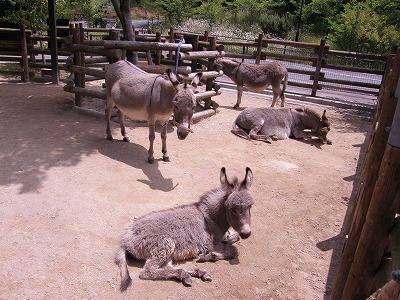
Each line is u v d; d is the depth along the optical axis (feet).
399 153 7.79
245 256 14.51
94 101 33.55
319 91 49.11
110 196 17.28
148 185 18.78
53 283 11.96
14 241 13.64
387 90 9.53
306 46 43.34
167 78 20.47
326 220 17.72
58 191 17.17
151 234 13.11
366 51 82.43
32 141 22.62
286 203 18.98
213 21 107.24
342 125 34.78
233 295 12.34
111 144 23.50
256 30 101.86
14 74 41.19
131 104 21.43
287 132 29.27
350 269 9.43
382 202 8.23
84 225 14.97
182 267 13.41
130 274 12.81
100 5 113.50
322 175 22.88
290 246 15.43
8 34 42.86
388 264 8.54
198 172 21.12
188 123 18.63
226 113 34.24
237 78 36.06
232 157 23.97
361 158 26.48
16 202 15.94
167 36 44.91
